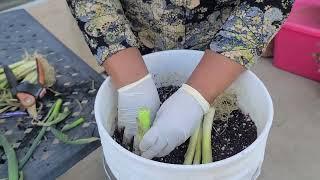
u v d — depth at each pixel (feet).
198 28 2.12
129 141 1.73
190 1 1.96
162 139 1.56
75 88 2.84
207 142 1.64
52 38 3.33
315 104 2.58
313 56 2.67
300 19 2.78
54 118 2.59
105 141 1.48
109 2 1.88
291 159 2.21
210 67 1.64
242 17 1.69
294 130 2.39
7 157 2.32
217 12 2.08
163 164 1.33
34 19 3.56
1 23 3.51
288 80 2.80
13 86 2.74
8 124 2.59
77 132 2.51
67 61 3.08
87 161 2.28
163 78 1.94
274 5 1.66
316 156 2.23
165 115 1.61
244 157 1.38
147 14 2.12
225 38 1.67
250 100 1.75
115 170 1.56
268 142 2.31
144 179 1.42
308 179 2.11
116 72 1.71
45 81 2.80
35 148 2.40
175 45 2.18
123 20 1.87
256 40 1.67
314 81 2.77
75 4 1.86
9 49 3.21
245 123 1.76
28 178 2.24
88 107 2.69
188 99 1.63
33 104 2.67
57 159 2.33
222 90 1.66
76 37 3.29
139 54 1.78
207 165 1.32
